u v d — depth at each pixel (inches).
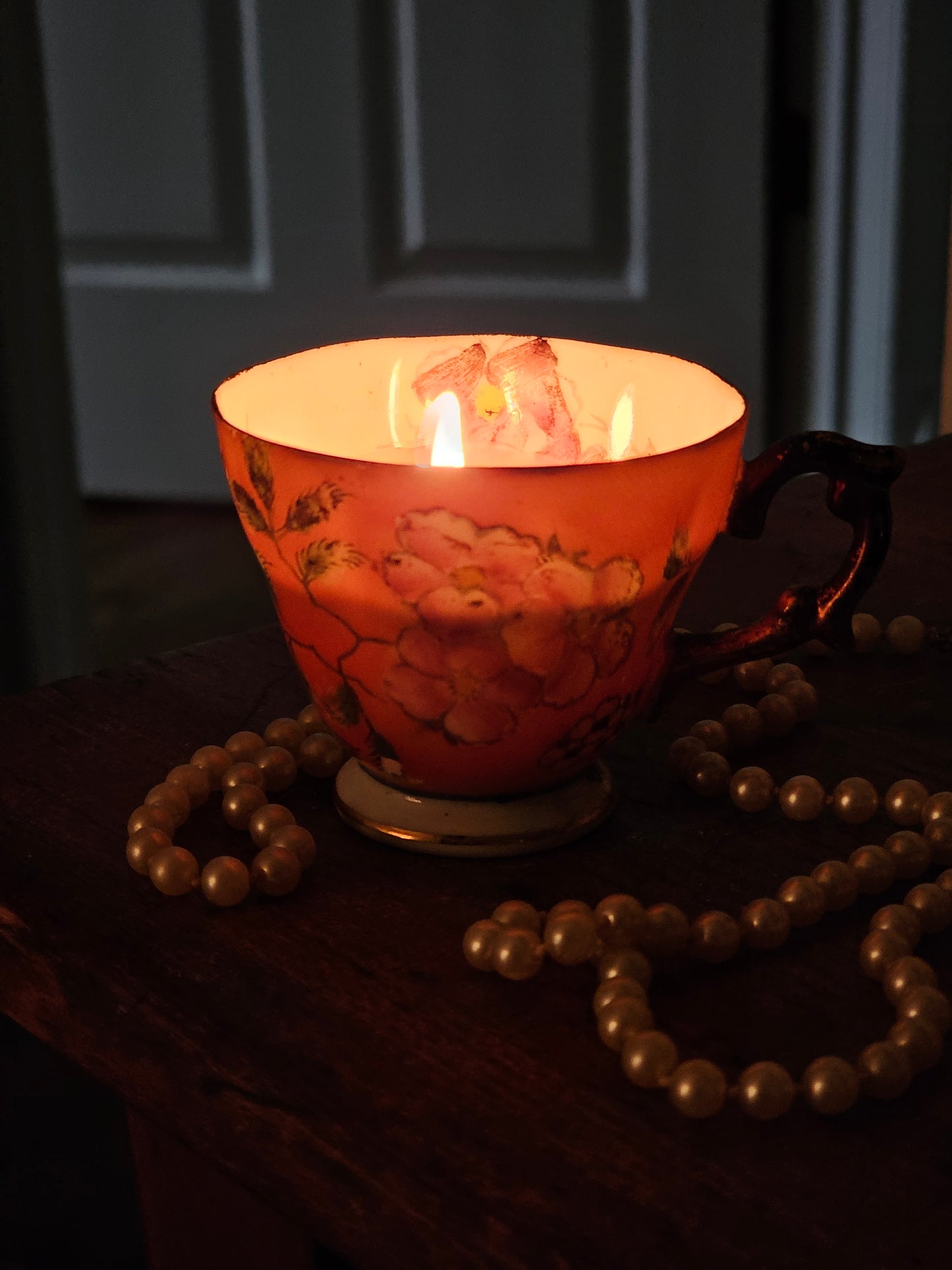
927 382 48.1
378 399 14.1
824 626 12.3
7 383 34.3
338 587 11.8
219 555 59.8
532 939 11.4
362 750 12.7
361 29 50.8
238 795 13.0
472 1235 9.9
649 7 47.3
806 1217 9.8
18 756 14.2
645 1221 9.8
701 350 51.2
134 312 59.1
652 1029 10.9
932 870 12.7
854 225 47.3
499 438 14.1
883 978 11.5
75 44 54.9
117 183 56.8
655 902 12.3
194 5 52.8
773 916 11.7
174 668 15.8
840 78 45.8
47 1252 24.0
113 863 12.8
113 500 65.9
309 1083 10.8
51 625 37.1
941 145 45.1
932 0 43.6
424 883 12.5
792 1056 10.9
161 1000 11.4
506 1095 10.6
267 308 56.9
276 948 11.9
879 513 12.1
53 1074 28.6
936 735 14.6
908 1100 10.6
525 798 12.9
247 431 12.9
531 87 49.7
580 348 13.9
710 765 13.5
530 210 51.5
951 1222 9.8
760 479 12.1
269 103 53.2
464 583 11.5
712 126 48.1
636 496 11.4
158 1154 12.5
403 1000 11.4
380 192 53.3
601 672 12.1
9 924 12.3
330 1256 12.2
